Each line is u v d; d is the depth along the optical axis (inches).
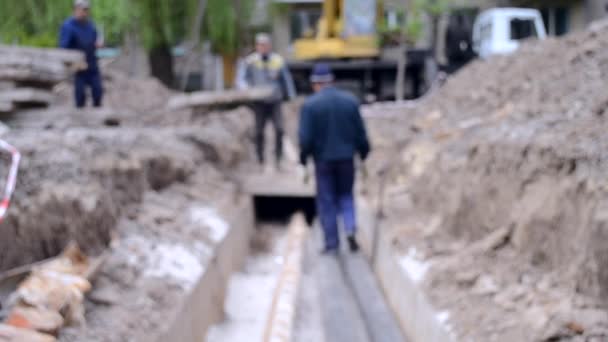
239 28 1163.9
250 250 531.2
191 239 357.7
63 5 952.3
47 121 490.3
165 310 261.1
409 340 313.3
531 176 287.6
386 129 712.4
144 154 411.2
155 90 947.3
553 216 259.0
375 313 354.6
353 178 454.6
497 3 1424.7
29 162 289.3
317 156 447.5
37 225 255.1
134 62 1240.8
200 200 446.3
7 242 238.4
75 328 217.8
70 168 301.7
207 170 532.1
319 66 441.1
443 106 616.4
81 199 280.2
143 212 361.1
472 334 235.6
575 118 321.7
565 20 1433.3
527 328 218.7
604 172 233.5
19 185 267.1
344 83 1053.2
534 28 1037.8
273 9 1235.9
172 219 371.2
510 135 337.7
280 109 662.5
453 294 277.4
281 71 650.8
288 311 354.9
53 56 528.4
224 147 620.7
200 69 1417.3
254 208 623.5
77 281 235.5
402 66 994.7
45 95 505.0
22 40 961.5
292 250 485.7
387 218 440.8
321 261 441.7
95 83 617.0
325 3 1053.2
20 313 202.5
